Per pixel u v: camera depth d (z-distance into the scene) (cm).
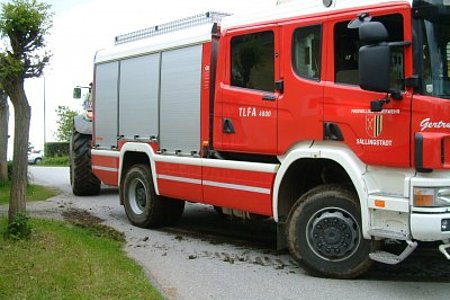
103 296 508
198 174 778
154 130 872
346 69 595
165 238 829
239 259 700
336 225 606
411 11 541
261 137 679
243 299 544
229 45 731
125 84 944
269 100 666
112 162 977
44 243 684
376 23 534
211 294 558
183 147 812
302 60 637
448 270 640
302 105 630
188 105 799
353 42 589
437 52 538
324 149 609
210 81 760
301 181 672
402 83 547
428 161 525
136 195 927
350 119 585
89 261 618
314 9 630
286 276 624
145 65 892
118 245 760
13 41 711
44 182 1623
